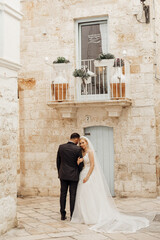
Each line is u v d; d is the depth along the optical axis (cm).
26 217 709
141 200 899
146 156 940
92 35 1036
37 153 1050
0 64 555
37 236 546
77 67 1034
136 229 583
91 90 987
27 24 1082
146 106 948
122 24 987
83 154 692
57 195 1022
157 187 945
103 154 996
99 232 570
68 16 1042
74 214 659
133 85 965
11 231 565
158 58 1005
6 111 574
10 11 582
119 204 846
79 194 655
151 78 948
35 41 1072
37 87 1061
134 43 973
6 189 561
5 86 573
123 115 969
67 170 661
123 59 935
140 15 970
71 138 689
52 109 1041
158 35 1014
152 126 940
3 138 561
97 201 646
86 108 1005
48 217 707
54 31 1054
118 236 543
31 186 1048
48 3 1063
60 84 973
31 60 1073
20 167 1064
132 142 956
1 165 549
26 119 1068
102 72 999
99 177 671
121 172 962
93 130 1012
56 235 553
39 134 1052
